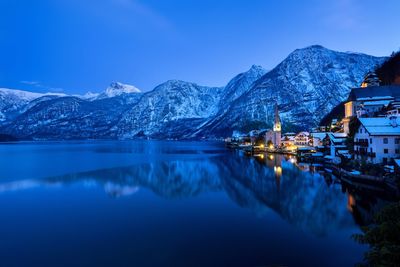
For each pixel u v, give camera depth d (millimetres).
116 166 114438
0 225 40688
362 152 78000
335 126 165500
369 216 42250
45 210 48594
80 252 31375
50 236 36281
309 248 31438
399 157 66688
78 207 50562
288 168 99750
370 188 59938
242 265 27969
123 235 36281
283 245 32438
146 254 30688
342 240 33562
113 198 57656
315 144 147625
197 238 34938
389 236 15891
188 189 66375
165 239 34719
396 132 70500
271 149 197875
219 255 30109
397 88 132625
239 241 33719
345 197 54125
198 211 47156
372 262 15414
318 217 42312
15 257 30344
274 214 44656
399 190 49375
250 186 68375
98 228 39094
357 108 126000
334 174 82000
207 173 92438
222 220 41969
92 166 114812
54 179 82250
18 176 87938
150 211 47438
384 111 109562
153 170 101438
